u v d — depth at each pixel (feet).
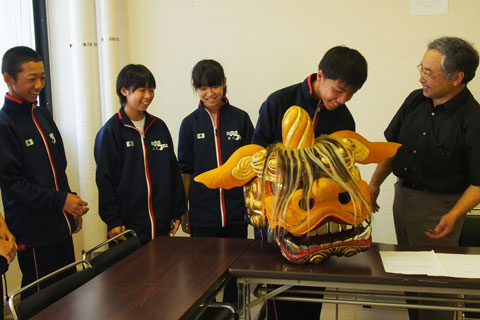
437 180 6.31
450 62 5.57
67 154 10.12
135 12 9.82
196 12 9.57
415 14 8.70
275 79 9.41
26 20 9.34
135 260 5.19
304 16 9.12
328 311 8.44
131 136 6.98
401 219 6.81
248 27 9.38
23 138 6.18
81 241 10.11
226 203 7.53
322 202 4.59
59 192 6.23
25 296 6.41
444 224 5.82
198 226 7.61
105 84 9.57
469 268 4.65
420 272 4.55
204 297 4.26
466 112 5.99
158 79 9.92
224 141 7.57
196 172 7.63
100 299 4.16
